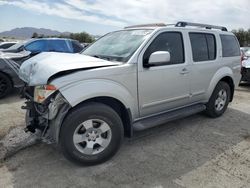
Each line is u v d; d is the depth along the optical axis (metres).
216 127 5.13
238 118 5.73
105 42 4.65
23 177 3.30
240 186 3.17
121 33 4.68
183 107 4.88
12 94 7.63
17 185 3.14
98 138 3.56
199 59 4.96
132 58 3.83
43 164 3.60
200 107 5.13
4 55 7.30
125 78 3.71
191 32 4.83
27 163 3.62
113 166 3.58
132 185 3.16
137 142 4.36
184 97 4.73
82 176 3.33
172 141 4.43
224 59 5.56
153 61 3.79
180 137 4.60
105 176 3.34
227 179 3.31
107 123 3.54
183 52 4.62
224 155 3.95
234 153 4.03
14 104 6.55
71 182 3.21
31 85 3.34
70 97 3.21
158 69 4.13
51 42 11.52
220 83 5.54
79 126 3.37
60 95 3.24
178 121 5.41
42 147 4.07
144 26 4.68
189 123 5.32
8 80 7.14
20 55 7.41
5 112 5.82
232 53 5.87
